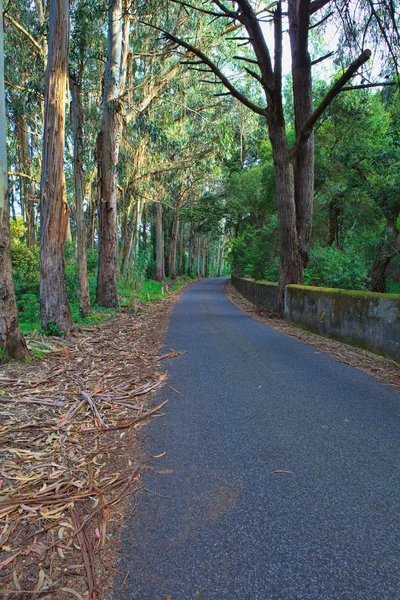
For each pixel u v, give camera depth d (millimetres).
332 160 16781
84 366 6133
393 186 11203
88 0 11719
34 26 13984
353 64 8570
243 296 22688
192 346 7605
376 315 6621
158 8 13867
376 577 1910
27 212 26266
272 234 21469
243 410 4180
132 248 23062
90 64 15734
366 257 13016
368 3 7426
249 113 23266
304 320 9719
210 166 25562
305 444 3363
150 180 22312
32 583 1914
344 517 2371
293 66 11773
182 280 45031
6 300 6172
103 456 3213
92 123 18953
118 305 15102
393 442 3391
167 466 3029
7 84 15180
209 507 2496
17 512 2479
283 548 2117
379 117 13727
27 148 24078
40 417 4020
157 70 16969
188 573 1954
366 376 5422
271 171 21672
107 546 2164
